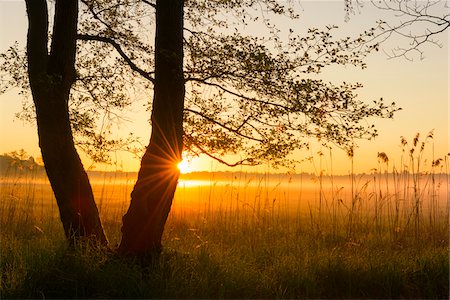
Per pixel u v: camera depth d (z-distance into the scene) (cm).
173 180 764
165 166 758
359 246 980
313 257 820
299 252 900
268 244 989
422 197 1117
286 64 759
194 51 816
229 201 1367
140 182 761
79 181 802
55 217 1192
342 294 723
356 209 1287
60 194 794
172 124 762
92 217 801
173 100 765
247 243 1003
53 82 763
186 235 1060
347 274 752
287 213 1487
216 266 721
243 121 826
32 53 810
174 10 770
